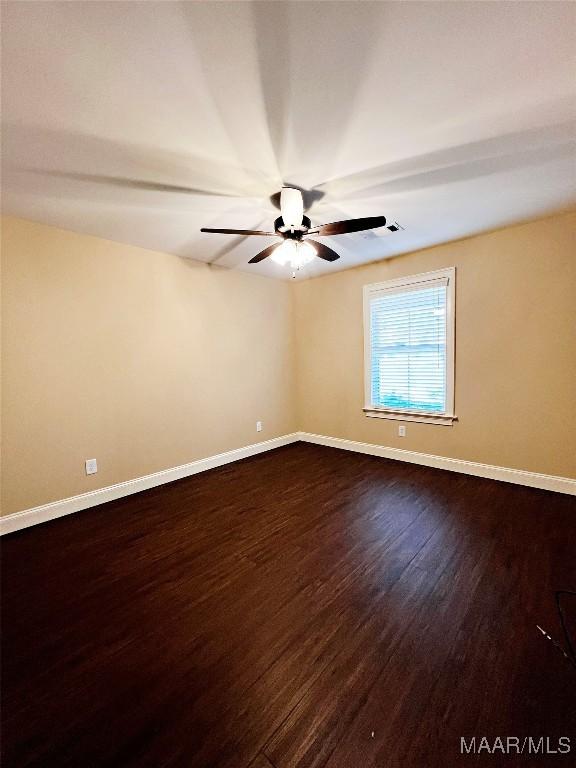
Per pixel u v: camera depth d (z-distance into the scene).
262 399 4.29
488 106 1.44
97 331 2.84
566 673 1.24
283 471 3.56
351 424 4.21
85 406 2.78
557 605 1.58
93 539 2.29
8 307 2.38
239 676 1.27
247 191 2.10
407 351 3.63
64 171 1.85
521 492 2.82
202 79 1.25
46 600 1.71
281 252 2.23
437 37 1.12
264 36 1.09
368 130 1.57
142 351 3.13
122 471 3.02
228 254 3.35
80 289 2.73
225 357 3.85
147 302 3.16
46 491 2.58
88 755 1.02
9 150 1.65
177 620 1.56
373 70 1.24
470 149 1.73
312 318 4.47
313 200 2.26
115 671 1.30
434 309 3.38
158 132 1.54
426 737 1.04
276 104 1.39
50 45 1.10
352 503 2.74
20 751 1.03
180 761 1.00
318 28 1.07
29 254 2.47
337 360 4.26
